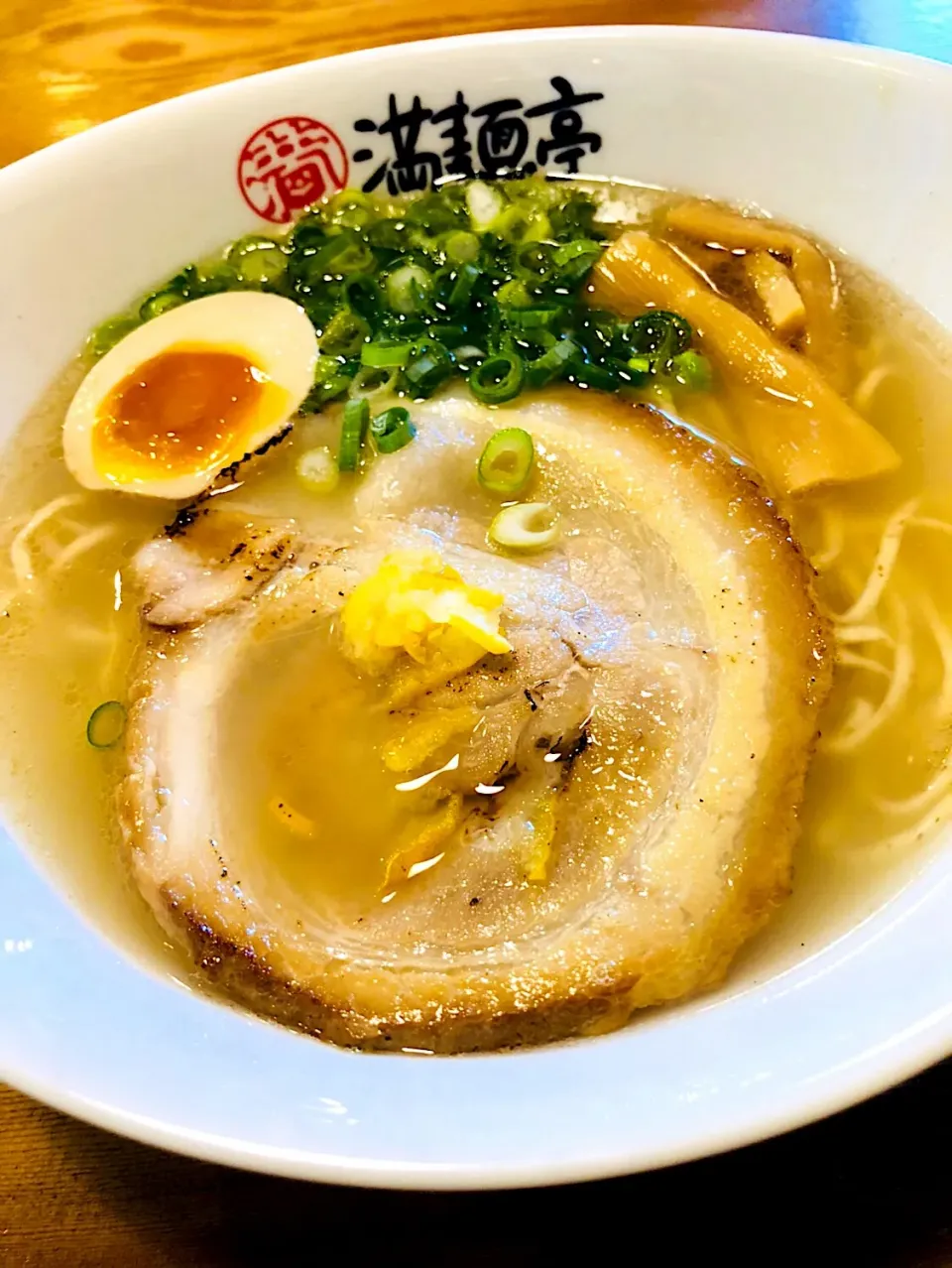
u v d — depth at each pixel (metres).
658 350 0.21
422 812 0.17
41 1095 0.12
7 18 0.30
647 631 0.17
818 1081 0.12
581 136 0.23
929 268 0.21
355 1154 0.11
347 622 0.17
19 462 0.21
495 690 0.17
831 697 0.18
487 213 0.23
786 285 0.21
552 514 0.19
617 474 0.19
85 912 0.16
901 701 0.18
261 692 0.18
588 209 0.23
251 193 0.23
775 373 0.20
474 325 0.22
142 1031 0.13
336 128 0.23
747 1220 0.14
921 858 0.16
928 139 0.20
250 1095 0.12
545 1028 0.15
